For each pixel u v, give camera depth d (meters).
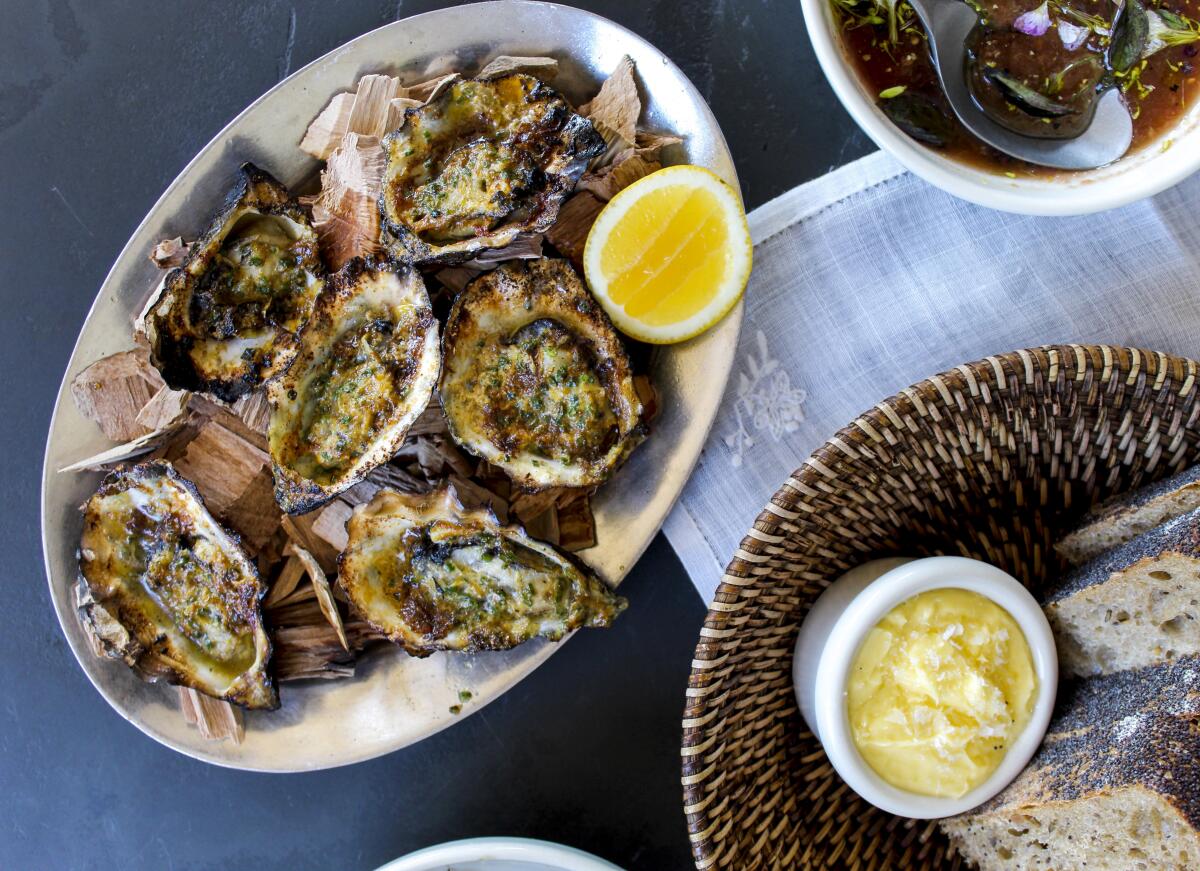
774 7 0.49
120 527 0.49
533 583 0.48
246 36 0.51
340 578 0.48
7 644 0.52
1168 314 0.48
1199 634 0.40
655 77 0.46
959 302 0.49
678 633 0.51
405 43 0.46
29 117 0.51
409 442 0.49
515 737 0.52
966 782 0.42
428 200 0.47
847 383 0.49
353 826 0.52
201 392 0.48
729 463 0.49
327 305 0.47
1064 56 0.41
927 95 0.41
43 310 0.52
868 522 0.45
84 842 0.53
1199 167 0.40
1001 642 0.42
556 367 0.47
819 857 0.45
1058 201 0.41
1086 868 0.42
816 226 0.49
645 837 0.51
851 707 0.43
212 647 0.49
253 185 0.46
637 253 0.46
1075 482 0.45
